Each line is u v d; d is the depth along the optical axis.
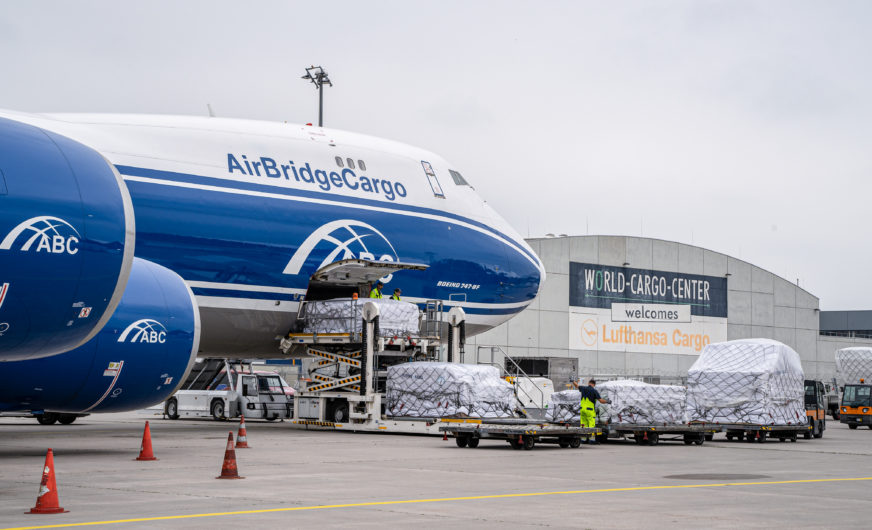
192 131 28.75
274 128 30.92
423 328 33.16
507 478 16.92
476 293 34.78
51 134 15.73
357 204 31.59
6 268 14.23
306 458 20.61
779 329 75.88
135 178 26.89
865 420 45.59
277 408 38.53
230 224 28.45
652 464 20.45
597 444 27.72
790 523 11.95
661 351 69.00
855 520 12.29
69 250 14.91
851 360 53.62
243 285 28.91
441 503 13.41
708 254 72.06
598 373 65.38
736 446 28.14
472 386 27.50
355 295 30.64
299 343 31.44
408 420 28.67
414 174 33.69
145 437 19.34
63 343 15.73
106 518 11.66
